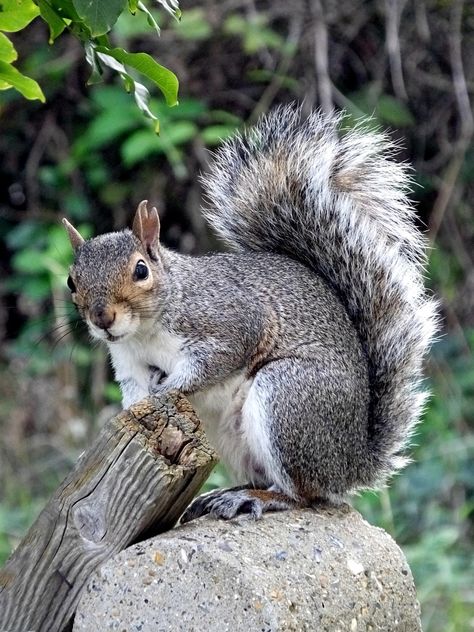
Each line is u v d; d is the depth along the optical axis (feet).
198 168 47.78
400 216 26.08
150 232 24.57
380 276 24.85
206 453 18.83
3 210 49.65
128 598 18.28
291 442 23.06
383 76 48.37
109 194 48.19
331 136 26.35
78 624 18.48
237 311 24.36
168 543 18.30
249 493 22.44
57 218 48.37
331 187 26.23
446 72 48.88
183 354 24.31
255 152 26.55
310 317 24.23
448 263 48.32
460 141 47.73
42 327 47.24
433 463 41.42
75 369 46.73
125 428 18.72
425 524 39.47
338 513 21.94
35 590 18.65
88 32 18.60
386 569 20.35
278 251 26.18
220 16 47.65
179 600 18.10
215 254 25.73
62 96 49.24
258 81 48.19
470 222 48.98
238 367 24.30
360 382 24.07
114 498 18.54
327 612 18.66
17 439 44.88
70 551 18.56
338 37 48.34
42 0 18.49
